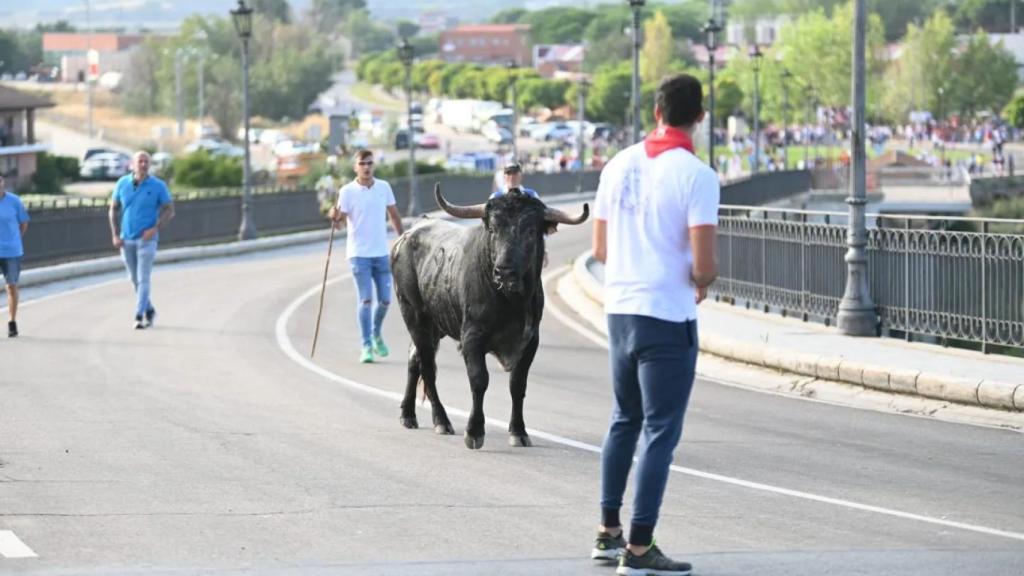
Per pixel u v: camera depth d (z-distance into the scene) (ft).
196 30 645.92
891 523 33.55
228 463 40.42
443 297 44.11
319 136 383.65
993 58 492.54
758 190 214.48
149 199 76.79
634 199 27.94
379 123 545.44
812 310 74.18
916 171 338.75
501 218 40.70
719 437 45.80
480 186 240.73
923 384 52.80
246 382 57.52
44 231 117.19
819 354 59.00
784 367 59.67
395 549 30.68
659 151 27.96
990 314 60.39
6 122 298.35
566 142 473.67
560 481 38.37
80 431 45.55
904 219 65.77
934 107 492.95
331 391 55.26
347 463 40.68
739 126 433.48
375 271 64.95
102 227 127.75
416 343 46.14
